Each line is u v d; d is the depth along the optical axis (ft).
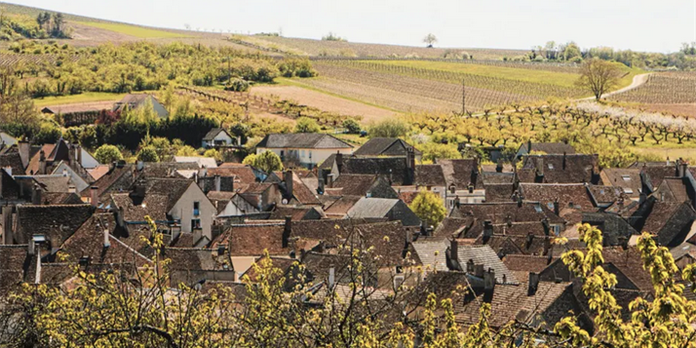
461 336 94.63
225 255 237.86
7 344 96.22
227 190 394.73
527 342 88.94
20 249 209.97
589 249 84.84
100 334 88.07
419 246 262.67
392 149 607.78
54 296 100.58
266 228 274.36
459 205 385.09
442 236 338.34
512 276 254.88
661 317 83.05
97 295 101.76
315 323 94.68
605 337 88.74
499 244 298.35
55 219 257.55
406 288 103.24
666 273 83.56
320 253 227.40
